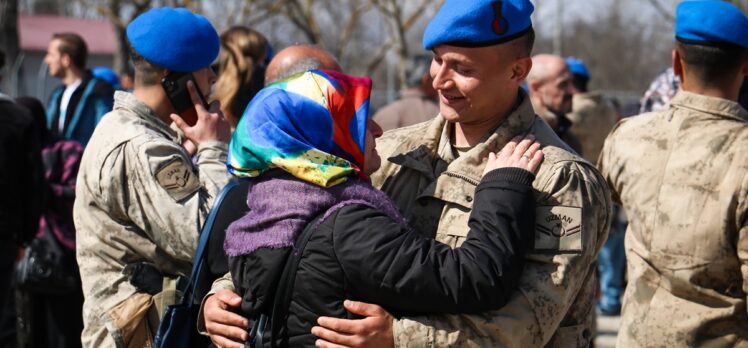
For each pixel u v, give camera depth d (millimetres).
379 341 2479
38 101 6203
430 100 6891
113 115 3695
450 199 2742
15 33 14883
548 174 2635
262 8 22016
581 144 6621
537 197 2615
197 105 3771
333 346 2477
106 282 3539
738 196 3324
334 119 2625
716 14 3525
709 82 3555
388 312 2523
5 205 5500
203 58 3766
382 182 2961
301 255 2518
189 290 3156
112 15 19031
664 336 3471
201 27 3783
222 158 3662
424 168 2865
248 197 2695
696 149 3459
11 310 6559
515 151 2648
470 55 2652
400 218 2592
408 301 2457
